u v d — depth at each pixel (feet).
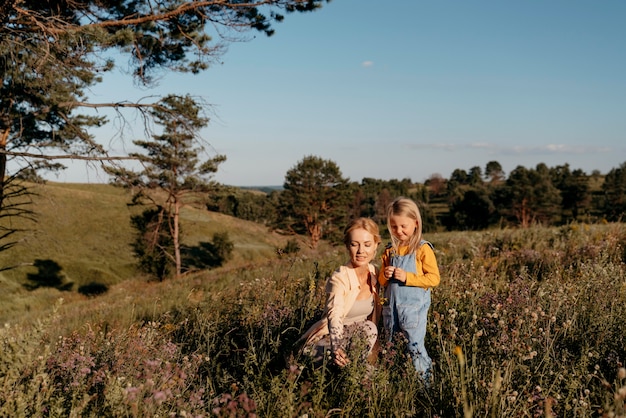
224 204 289.53
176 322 20.06
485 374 9.23
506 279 21.11
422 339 11.19
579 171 315.37
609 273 16.76
